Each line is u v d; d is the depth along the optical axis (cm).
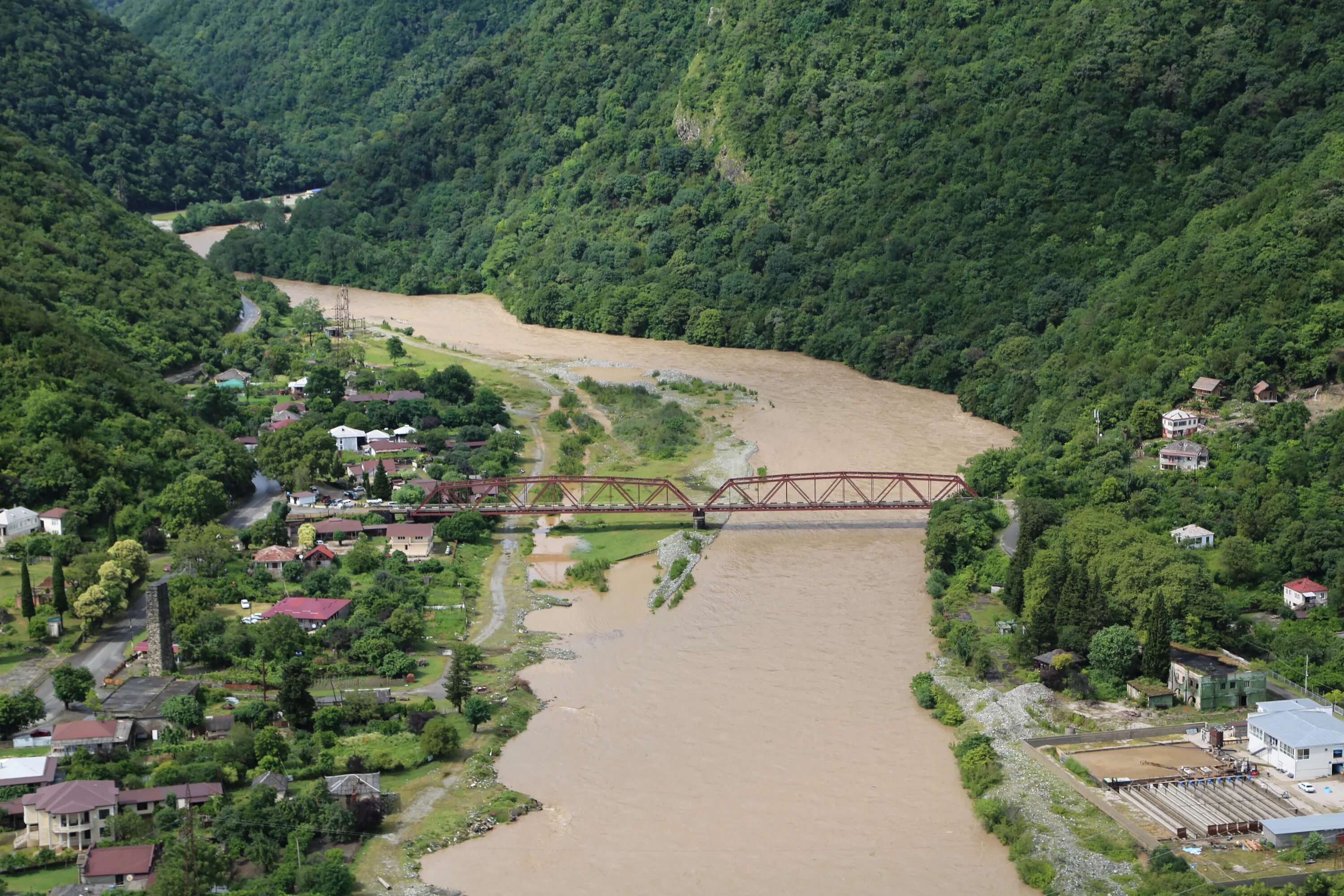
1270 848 13400
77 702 16112
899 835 14312
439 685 17388
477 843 14112
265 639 17638
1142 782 14638
